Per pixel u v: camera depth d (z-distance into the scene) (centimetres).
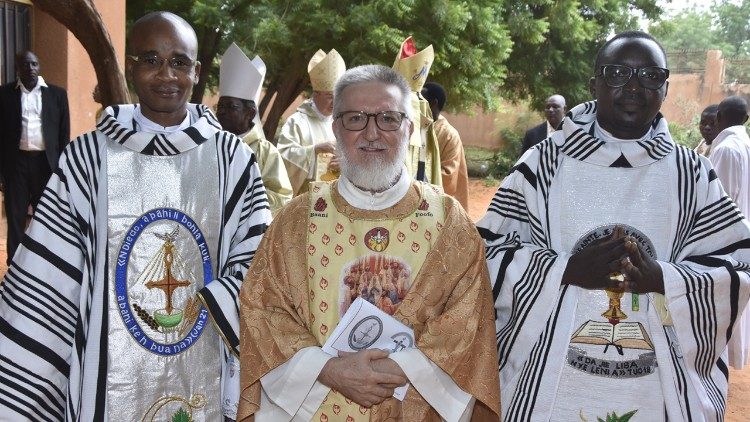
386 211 263
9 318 264
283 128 546
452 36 1369
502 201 295
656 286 263
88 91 1008
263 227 285
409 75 512
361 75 261
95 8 557
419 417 260
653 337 271
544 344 275
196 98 1419
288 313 262
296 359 254
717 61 2569
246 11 1359
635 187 278
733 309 272
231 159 286
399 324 253
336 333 250
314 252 263
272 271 265
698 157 286
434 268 259
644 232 276
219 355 286
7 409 261
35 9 941
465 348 255
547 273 271
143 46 268
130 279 269
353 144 257
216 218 281
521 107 2688
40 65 952
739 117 645
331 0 1336
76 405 265
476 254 265
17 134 749
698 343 271
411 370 250
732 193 588
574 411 272
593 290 275
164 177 274
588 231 278
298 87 1477
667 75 271
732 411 543
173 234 274
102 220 267
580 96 2069
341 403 260
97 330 265
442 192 275
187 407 278
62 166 271
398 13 1302
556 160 286
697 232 281
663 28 2114
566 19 1862
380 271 260
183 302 276
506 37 1482
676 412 267
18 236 770
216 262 282
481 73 1488
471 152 2650
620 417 270
